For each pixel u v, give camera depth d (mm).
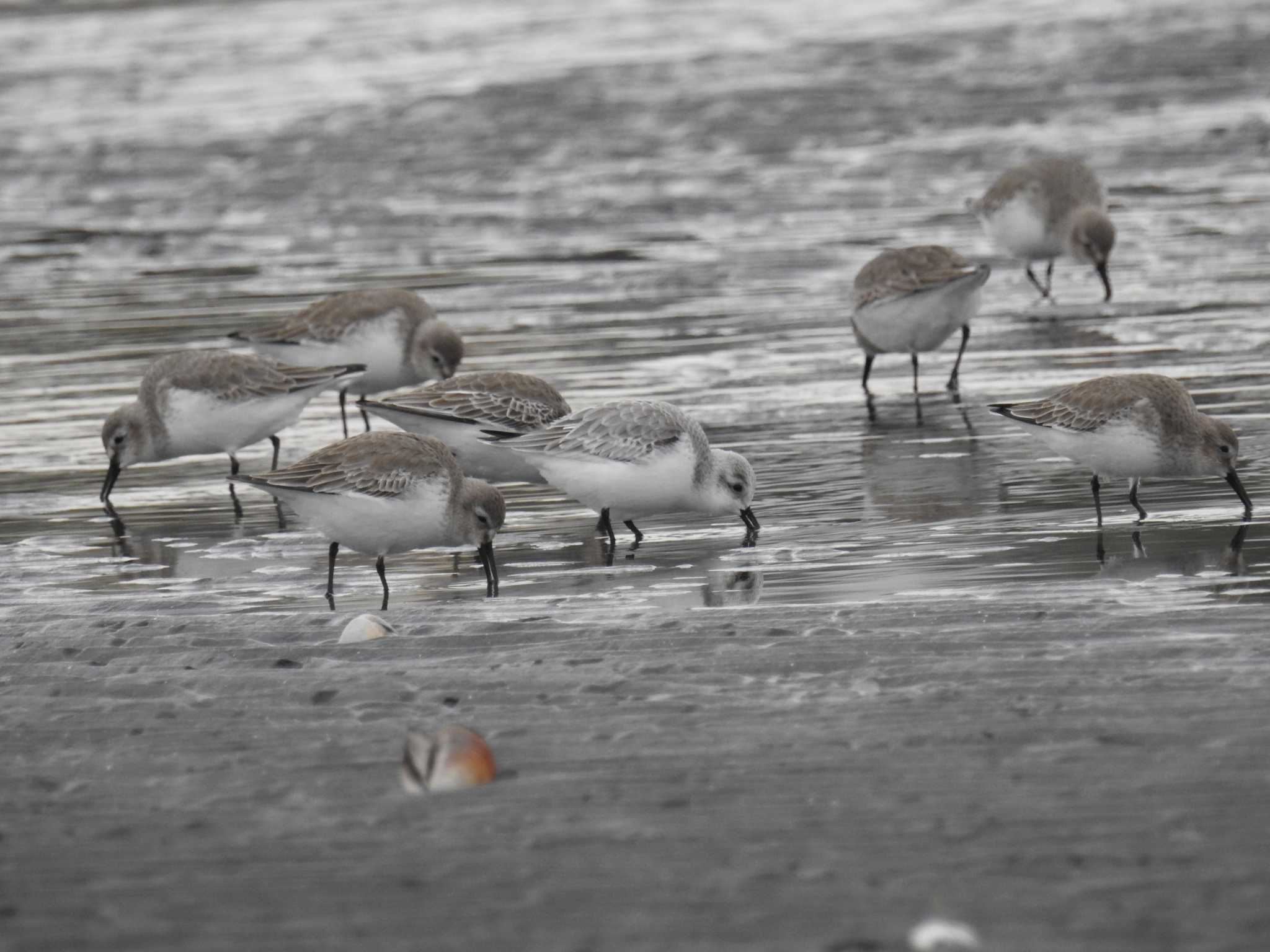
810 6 46000
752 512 13352
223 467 16391
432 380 18047
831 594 10555
